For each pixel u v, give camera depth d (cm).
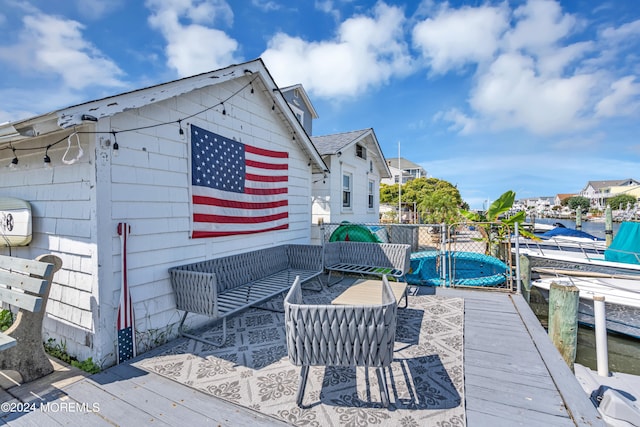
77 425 192
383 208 2594
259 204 496
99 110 254
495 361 272
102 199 269
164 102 334
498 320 377
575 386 231
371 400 214
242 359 280
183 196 355
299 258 526
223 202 417
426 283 566
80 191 277
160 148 328
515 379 242
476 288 530
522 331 342
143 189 308
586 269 685
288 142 586
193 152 370
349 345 197
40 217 315
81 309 279
